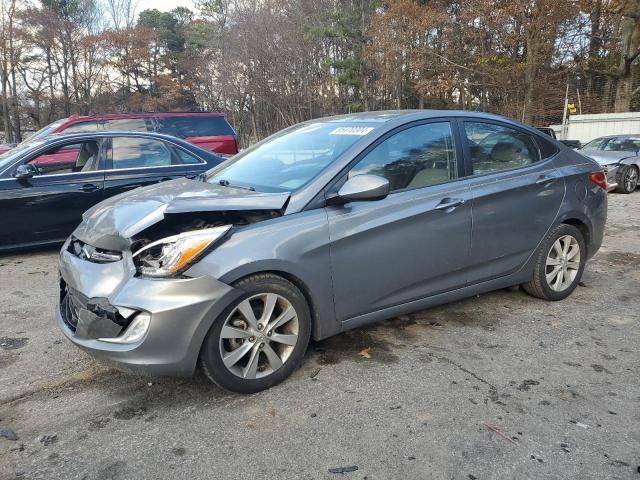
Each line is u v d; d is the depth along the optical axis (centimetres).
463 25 2695
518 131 429
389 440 256
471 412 280
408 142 364
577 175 444
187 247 272
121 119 1022
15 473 235
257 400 294
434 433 262
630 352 354
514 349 358
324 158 345
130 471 236
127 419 278
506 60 2619
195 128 1087
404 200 346
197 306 271
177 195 333
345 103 3906
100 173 641
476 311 428
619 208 1001
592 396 297
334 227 315
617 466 237
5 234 593
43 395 304
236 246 284
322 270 311
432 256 360
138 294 268
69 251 326
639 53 2345
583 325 400
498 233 394
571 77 2859
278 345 309
